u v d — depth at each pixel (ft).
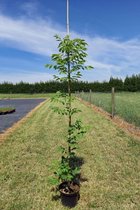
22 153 24.62
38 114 56.34
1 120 49.83
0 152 25.07
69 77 15.20
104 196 15.48
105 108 58.29
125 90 189.37
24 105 91.40
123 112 44.06
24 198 15.39
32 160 22.41
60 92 15.90
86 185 17.04
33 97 163.12
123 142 28.53
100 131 34.99
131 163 21.33
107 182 17.52
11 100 133.39
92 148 26.21
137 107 45.88
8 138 31.37
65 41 14.66
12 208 14.23
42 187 16.84
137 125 35.96
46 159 22.65
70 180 14.66
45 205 14.53
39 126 39.99
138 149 25.54
